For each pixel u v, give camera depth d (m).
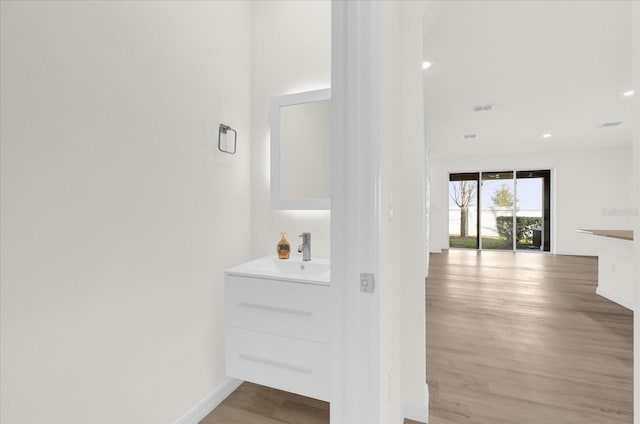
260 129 1.99
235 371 1.58
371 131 0.73
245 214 1.97
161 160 1.38
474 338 2.50
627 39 2.57
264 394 1.79
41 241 0.96
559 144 6.42
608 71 3.16
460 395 1.75
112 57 1.16
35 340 0.95
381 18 0.76
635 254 1.00
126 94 1.22
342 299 0.75
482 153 7.41
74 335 1.05
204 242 1.63
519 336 2.54
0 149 0.86
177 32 1.45
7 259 0.88
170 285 1.43
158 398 1.37
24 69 0.91
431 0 1.65
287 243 1.85
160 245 1.38
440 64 3.02
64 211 1.02
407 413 1.57
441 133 5.61
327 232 1.85
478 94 3.77
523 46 2.69
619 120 4.76
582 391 1.78
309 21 1.88
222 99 1.76
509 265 5.78
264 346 1.51
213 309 1.69
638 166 0.98
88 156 1.09
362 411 0.74
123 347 1.22
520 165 7.43
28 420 0.94
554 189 7.19
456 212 8.15
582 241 6.98
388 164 0.98
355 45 0.74
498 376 1.94
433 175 8.02
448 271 5.22
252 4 2.02
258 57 2.00
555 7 2.16
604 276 3.72
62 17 1.00
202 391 1.61
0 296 0.87
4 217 0.88
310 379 1.42
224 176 1.78
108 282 1.16
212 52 1.68
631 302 3.23
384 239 0.84
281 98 1.90
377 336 0.74
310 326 1.41
